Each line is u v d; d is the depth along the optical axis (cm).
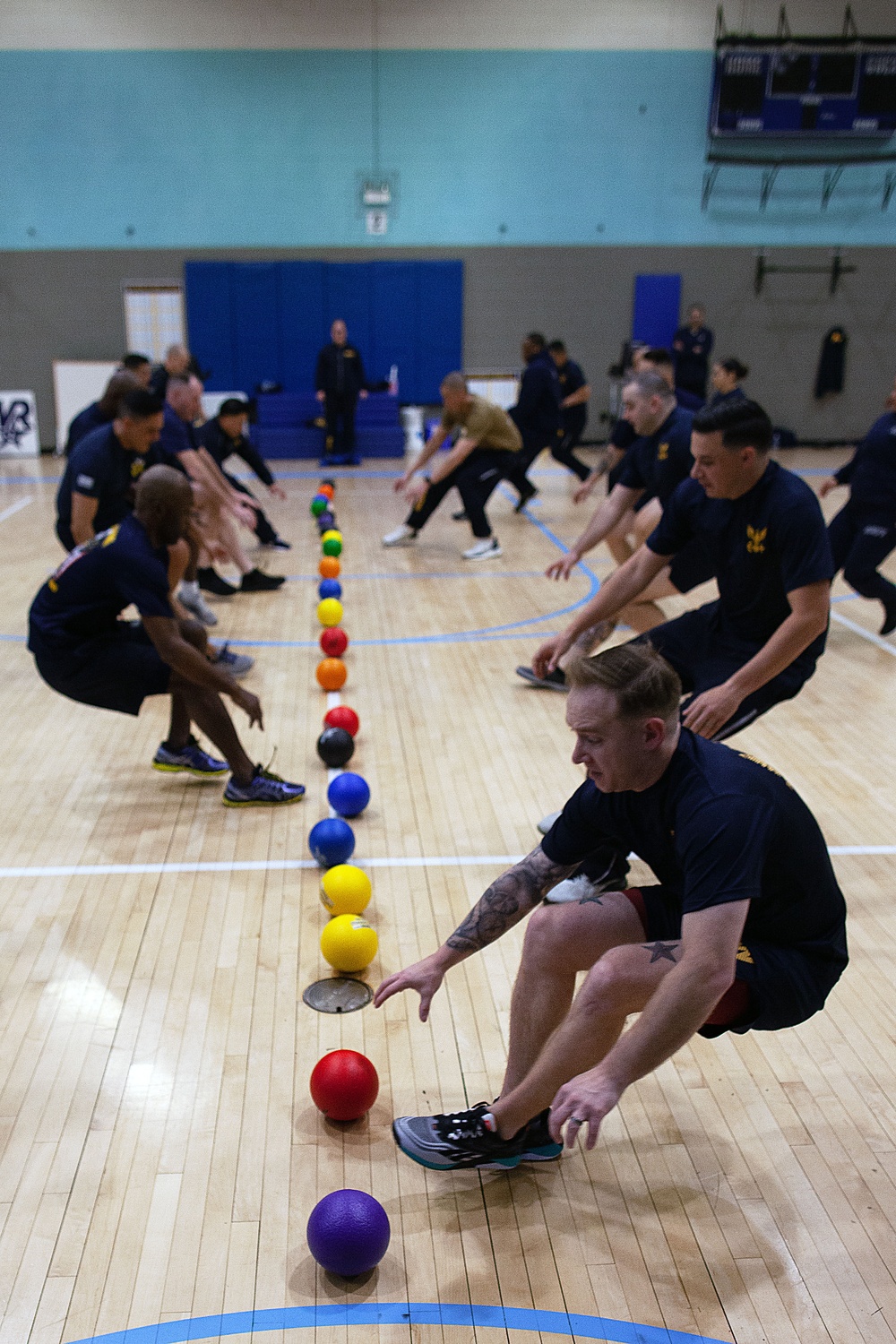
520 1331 221
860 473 673
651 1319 225
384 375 1644
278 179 1559
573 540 1018
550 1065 229
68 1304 226
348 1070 272
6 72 1492
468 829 439
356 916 366
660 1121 283
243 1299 228
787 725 560
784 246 1611
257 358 1616
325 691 600
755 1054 310
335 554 916
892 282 1625
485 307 1625
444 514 1147
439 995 332
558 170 1577
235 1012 321
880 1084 297
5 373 1596
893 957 354
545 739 534
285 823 445
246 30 1501
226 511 915
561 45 1528
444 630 721
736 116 1538
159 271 1577
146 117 1523
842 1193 259
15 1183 257
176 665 409
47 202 1543
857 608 796
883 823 445
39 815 448
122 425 509
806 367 1653
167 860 411
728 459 330
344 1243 226
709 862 205
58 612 421
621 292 1623
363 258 1595
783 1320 225
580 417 1313
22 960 346
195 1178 260
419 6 1505
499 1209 253
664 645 397
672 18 1520
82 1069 297
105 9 1478
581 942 241
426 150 1562
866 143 1572
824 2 1519
